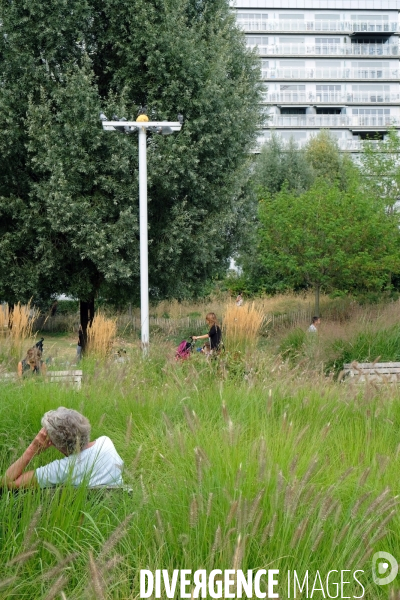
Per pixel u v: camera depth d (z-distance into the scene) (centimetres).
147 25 1712
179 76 1741
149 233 1828
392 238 2512
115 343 1034
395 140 3012
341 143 7112
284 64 7344
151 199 1780
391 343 1250
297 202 2564
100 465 385
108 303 2045
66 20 1706
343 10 7375
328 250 2480
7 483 363
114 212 1727
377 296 2472
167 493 356
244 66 2305
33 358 733
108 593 282
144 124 1284
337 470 419
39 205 1719
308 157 5062
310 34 7344
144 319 1279
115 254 1712
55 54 1755
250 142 2303
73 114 1675
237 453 388
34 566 309
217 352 961
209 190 1831
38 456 410
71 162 1656
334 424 575
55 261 1783
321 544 318
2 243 1733
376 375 912
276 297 3284
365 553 304
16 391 570
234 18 2189
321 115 7225
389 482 397
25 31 1717
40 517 316
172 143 1705
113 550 321
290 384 711
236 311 1091
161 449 465
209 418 571
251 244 2297
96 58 1848
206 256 1870
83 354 978
